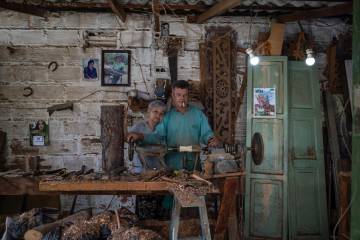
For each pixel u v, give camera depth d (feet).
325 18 18.03
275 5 16.75
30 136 17.57
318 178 17.34
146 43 17.74
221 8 14.46
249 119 17.26
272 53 17.25
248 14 17.78
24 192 13.75
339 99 17.97
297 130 17.38
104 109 17.16
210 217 16.38
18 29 17.51
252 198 17.19
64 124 17.70
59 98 17.63
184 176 13.41
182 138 16.35
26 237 12.47
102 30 17.62
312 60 15.70
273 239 16.88
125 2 16.30
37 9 16.80
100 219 12.84
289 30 18.11
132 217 13.50
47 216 14.08
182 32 17.79
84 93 17.65
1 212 15.75
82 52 17.61
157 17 15.71
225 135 17.65
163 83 17.35
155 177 13.20
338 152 17.42
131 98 17.17
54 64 17.57
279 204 16.98
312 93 17.57
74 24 17.57
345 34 18.04
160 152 14.35
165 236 13.85
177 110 16.51
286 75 17.08
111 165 17.02
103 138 17.15
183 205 11.74
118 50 17.63
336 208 17.24
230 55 17.75
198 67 17.87
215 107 17.60
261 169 17.17
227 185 13.24
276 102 17.15
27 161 17.57
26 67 17.53
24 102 17.60
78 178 13.24
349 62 17.74
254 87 17.33
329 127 17.63
